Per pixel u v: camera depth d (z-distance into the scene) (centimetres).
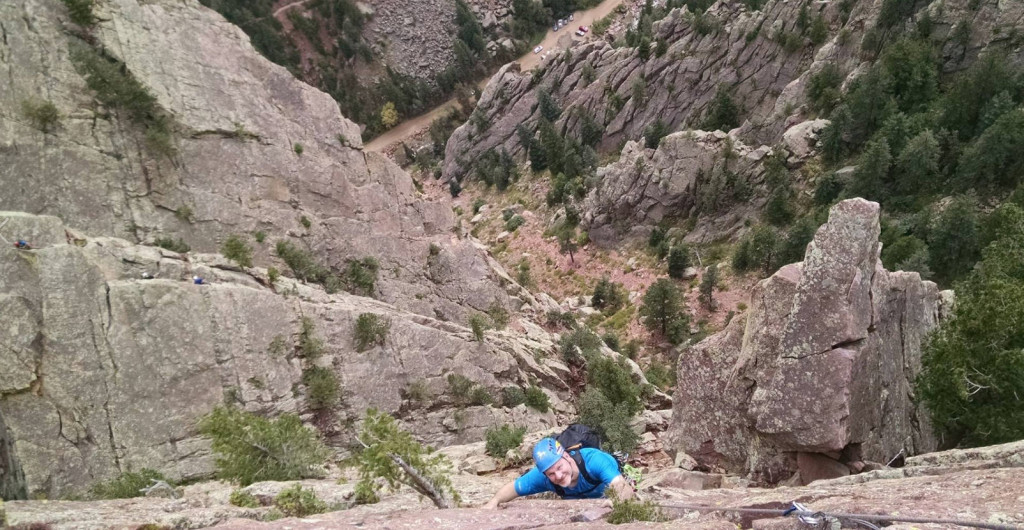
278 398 2992
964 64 6612
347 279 4481
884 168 6188
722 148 7312
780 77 8100
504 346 4516
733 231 7181
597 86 10031
